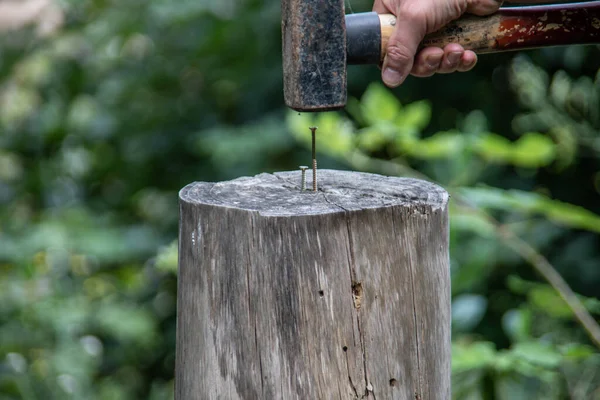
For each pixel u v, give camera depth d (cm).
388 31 334
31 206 937
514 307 656
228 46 836
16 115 956
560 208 475
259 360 315
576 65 668
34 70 949
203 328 328
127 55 930
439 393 339
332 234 309
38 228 821
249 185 361
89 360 805
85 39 900
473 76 725
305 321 311
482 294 641
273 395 315
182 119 881
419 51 346
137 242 837
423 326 327
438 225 330
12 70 923
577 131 648
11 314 789
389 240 317
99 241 817
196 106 877
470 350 464
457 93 727
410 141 499
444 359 343
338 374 314
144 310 884
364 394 317
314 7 323
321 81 328
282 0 335
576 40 348
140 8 862
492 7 340
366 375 316
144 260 859
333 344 312
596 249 645
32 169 937
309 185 359
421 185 359
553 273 502
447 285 343
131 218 927
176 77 882
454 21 344
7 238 816
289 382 313
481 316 625
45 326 792
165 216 908
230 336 320
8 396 766
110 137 908
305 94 328
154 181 909
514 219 651
